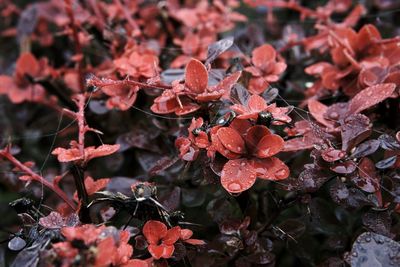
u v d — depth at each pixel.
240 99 0.34
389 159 0.33
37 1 0.67
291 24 0.52
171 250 0.32
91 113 0.45
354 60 0.39
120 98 0.39
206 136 0.33
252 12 0.63
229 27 0.49
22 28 0.55
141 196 0.32
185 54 0.44
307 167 0.33
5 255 0.41
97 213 0.37
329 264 0.34
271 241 0.35
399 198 0.33
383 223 0.33
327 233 0.38
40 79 0.47
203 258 0.36
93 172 0.46
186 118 0.37
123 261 0.30
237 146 0.32
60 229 0.31
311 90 0.42
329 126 0.36
